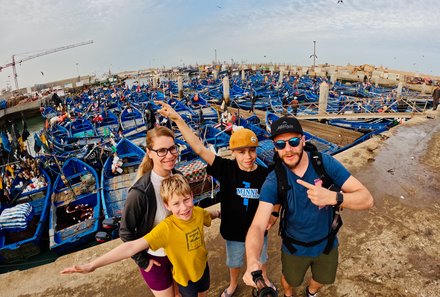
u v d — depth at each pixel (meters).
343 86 40.59
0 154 17.27
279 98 32.53
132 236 2.37
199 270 2.59
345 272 3.67
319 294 3.37
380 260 3.84
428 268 3.66
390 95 27.95
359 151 7.55
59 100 39.19
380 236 4.29
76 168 14.20
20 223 9.22
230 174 2.84
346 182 2.14
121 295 3.52
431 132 9.19
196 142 2.91
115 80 80.31
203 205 9.97
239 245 3.03
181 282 2.55
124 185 11.66
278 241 4.34
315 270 2.63
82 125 24.91
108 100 38.84
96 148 15.41
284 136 2.05
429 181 5.89
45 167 14.84
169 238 2.34
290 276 2.62
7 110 38.41
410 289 3.38
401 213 4.84
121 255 2.17
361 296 3.31
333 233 2.35
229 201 2.86
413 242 4.13
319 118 20.81
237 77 59.72
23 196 11.66
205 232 4.59
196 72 89.44
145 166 2.51
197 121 22.52
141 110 30.02
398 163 6.79
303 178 2.18
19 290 3.65
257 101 32.53
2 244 8.90
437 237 4.22
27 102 43.25
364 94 34.38
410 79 43.84
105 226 6.91
